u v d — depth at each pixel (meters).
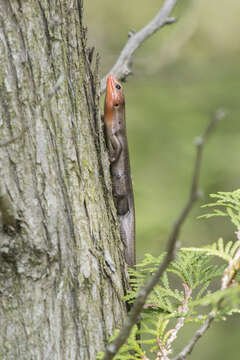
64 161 4.94
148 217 12.30
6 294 4.63
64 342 4.77
